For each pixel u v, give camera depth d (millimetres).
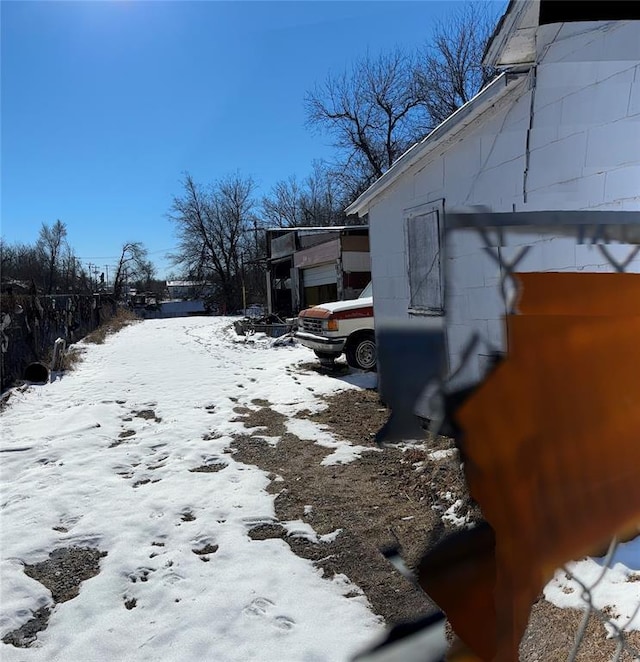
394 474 4527
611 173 2924
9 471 5160
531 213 1348
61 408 7738
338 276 16219
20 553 3535
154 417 7223
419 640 1513
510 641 1100
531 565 1097
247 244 50000
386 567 3125
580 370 1106
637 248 1279
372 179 29281
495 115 4211
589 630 1734
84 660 2512
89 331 20172
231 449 5727
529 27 3240
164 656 2508
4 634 2742
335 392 8102
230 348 14664
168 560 3393
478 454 1163
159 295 67500
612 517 1062
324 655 2422
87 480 4816
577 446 1086
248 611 2809
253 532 3785
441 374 1249
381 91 27547
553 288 1208
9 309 9812
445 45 23078
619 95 2867
